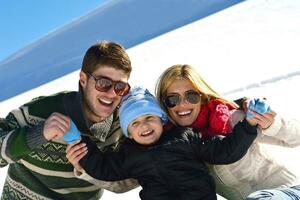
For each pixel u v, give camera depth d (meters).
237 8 14.23
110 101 2.78
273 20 10.20
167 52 11.18
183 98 3.00
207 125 3.03
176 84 3.02
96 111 2.81
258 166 2.84
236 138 2.74
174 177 2.85
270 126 2.72
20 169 2.82
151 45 13.66
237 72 7.07
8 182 2.91
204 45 10.45
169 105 3.03
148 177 2.91
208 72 7.71
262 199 2.39
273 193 2.43
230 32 10.88
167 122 3.05
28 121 2.74
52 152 2.75
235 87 6.28
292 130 2.78
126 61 2.78
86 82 2.78
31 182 2.83
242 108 3.04
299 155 3.70
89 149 2.88
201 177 2.85
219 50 9.24
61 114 2.62
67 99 2.78
